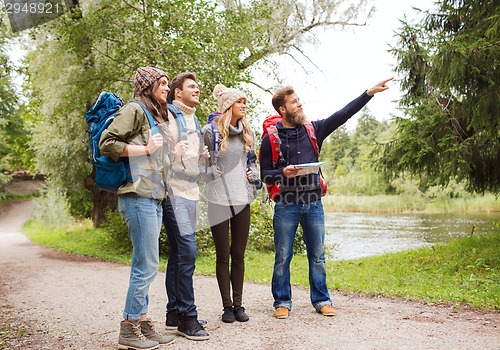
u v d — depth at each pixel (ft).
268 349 11.09
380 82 14.03
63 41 45.60
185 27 36.29
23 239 68.85
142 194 10.91
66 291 21.36
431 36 28.45
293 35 50.11
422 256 28.32
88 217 90.27
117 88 41.78
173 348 11.32
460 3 31.12
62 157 63.10
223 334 12.39
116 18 38.75
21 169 164.76
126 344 11.26
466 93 28.09
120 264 34.35
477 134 31.07
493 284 18.95
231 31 37.65
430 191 99.04
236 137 13.51
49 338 13.07
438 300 16.29
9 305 18.47
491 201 91.71
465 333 12.07
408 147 32.35
